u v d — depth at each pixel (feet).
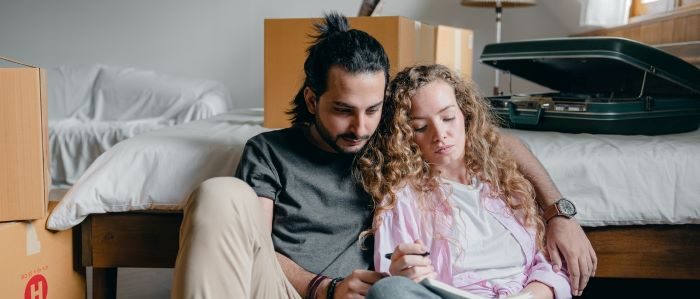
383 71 3.82
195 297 3.22
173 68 13.78
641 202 4.53
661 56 5.32
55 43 14.01
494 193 4.21
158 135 5.14
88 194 4.52
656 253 4.62
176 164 4.66
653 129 5.39
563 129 5.42
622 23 9.42
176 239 4.72
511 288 3.81
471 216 4.09
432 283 3.17
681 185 4.55
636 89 6.34
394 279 3.11
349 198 4.10
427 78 4.14
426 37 6.68
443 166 4.26
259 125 6.09
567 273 4.00
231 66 13.62
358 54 3.71
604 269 4.63
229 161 4.67
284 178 4.08
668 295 6.08
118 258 4.76
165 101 12.57
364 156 4.19
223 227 3.34
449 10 12.77
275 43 5.89
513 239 4.05
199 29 13.60
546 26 12.59
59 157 11.35
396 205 4.07
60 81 13.12
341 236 4.07
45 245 4.43
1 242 4.03
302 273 3.89
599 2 9.31
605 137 5.13
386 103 4.21
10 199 4.13
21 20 14.03
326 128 3.85
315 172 4.10
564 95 6.57
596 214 4.53
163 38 13.71
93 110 12.85
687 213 4.52
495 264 3.94
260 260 3.59
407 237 4.00
